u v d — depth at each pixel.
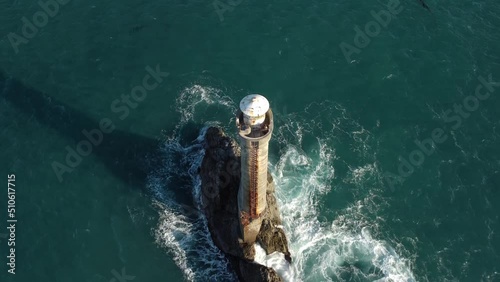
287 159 58.41
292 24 69.81
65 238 51.78
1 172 55.78
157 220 53.97
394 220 53.78
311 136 60.06
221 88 63.88
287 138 59.94
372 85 63.97
